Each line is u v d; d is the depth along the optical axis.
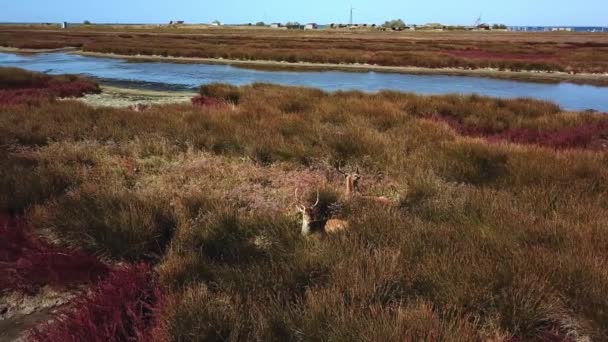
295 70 42.78
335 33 125.69
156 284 5.12
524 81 36.09
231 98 22.39
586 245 5.39
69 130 12.70
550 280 4.78
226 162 10.53
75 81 28.05
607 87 32.91
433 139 11.89
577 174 8.78
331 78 36.56
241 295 4.70
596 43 73.31
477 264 4.98
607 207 7.07
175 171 9.69
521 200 7.30
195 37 89.06
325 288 4.68
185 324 4.14
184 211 6.92
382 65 46.81
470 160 9.82
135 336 4.32
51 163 9.78
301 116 14.91
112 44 64.94
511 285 4.66
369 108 15.73
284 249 5.82
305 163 10.59
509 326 4.35
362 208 7.13
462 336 3.86
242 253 5.76
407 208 7.44
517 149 10.52
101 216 6.48
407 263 5.16
